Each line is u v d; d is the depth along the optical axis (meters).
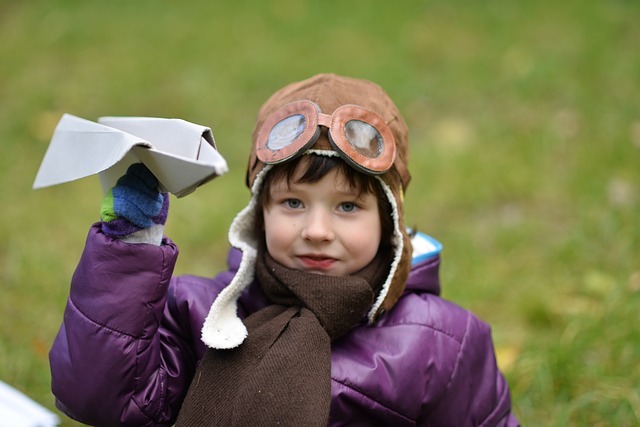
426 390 1.73
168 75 4.68
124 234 1.55
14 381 2.43
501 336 2.65
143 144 1.39
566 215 3.40
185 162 1.37
